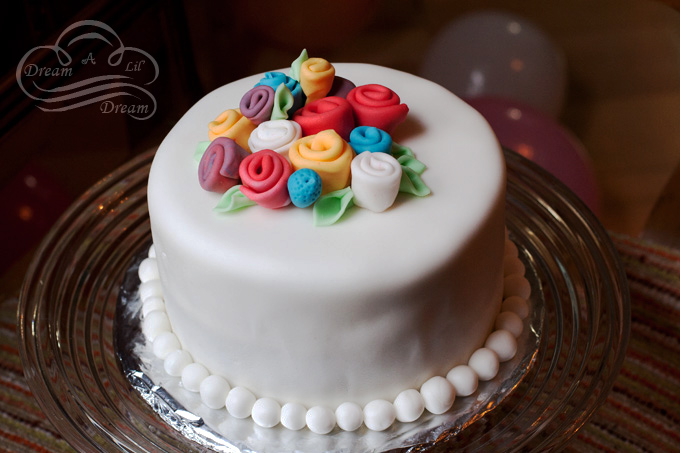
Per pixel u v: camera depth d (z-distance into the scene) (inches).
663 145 48.5
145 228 31.6
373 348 24.2
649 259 32.9
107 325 29.0
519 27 48.4
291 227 24.1
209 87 39.9
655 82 51.5
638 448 28.4
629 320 26.9
